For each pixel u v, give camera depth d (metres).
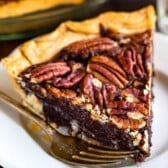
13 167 0.34
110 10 0.50
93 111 0.36
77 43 0.41
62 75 0.39
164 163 0.34
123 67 0.39
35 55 0.40
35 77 0.38
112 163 0.34
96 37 0.42
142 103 0.37
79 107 0.37
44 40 0.41
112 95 0.37
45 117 0.39
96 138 0.37
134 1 0.51
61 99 0.37
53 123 0.39
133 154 0.35
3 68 0.41
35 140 0.36
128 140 0.36
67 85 0.38
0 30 0.46
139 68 0.39
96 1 0.47
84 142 0.37
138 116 0.36
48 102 0.38
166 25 0.48
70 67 0.39
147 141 0.35
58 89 0.38
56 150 0.35
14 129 0.37
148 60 0.40
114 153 0.35
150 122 0.37
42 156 0.35
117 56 0.40
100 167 0.34
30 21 0.45
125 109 0.36
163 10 0.48
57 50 0.41
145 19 0.43
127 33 0.43
